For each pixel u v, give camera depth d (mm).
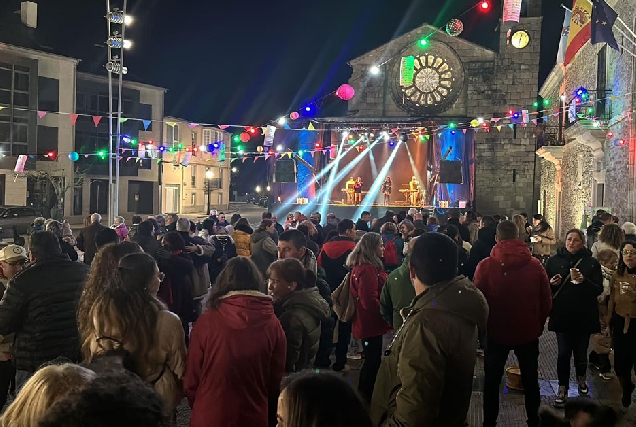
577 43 13188
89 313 3598
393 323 5395
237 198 74125
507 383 6938
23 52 32938
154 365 3488
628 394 5879
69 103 35688
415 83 31719
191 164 46344
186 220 8617
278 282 4508
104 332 3412
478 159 30672
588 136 17609
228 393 3383
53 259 4633
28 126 33438
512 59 30781
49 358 4438
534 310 5199
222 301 3543
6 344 4898
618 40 15977
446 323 3154
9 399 5707
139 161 38781
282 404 1970
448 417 3205
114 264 4156
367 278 6035
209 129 48281
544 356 8328
